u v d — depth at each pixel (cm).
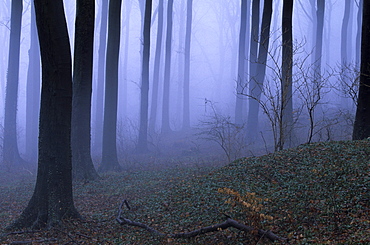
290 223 764
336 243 615
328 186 887
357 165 1005
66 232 948
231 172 1229
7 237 952
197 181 1253
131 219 1028
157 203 1134
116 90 2091
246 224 748
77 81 1706
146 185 1488
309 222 755
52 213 1009
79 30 1677
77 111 1711
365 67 1405
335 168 1021
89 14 1670
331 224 725
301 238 684
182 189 1208
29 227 1013
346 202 808
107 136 2061
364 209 760
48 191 1022
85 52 1692
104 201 1314
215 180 1192
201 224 884
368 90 1409
